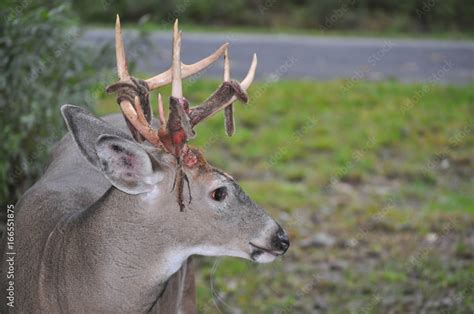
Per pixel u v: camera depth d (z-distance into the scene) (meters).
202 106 6.84
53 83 10.70
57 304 6.85
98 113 13.05
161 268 6.69
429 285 11.58
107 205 6.67
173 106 6.37
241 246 6.70
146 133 6.62
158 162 6.48
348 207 14.32
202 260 11.91
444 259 12.46
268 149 16.84
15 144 9.77
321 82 21.88
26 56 10.25
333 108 19.72
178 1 29.61
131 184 6.42
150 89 6.93
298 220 13.67
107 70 11.34
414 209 14.59
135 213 6.59
